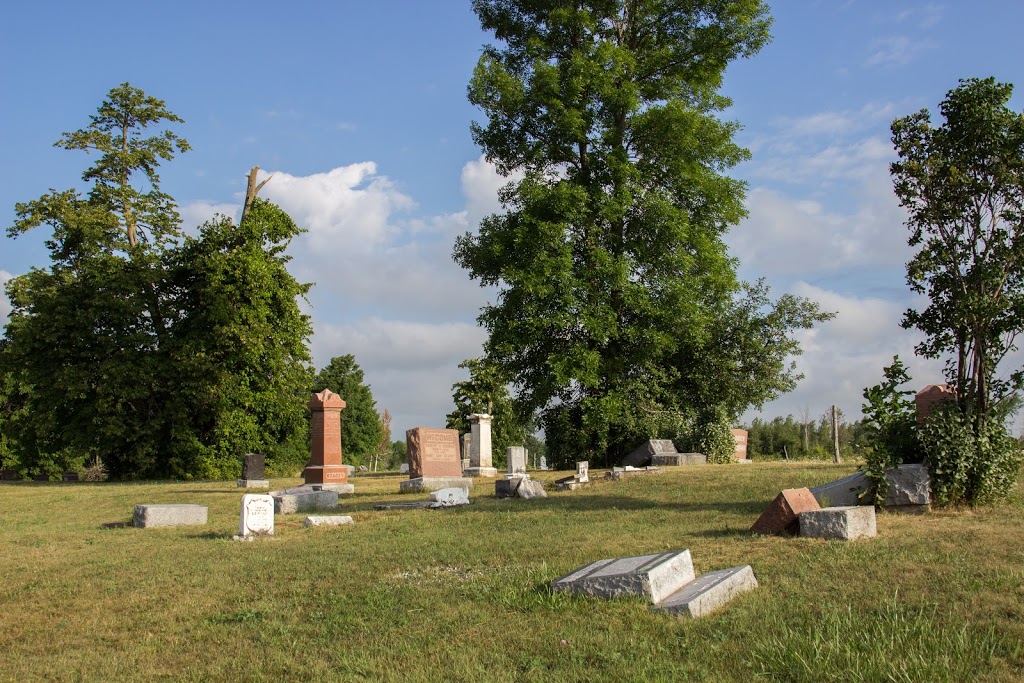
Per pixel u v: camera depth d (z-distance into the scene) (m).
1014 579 7.63
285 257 39.81
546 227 28.69
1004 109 13.50
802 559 9.11
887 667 5.62
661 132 30.05
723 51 31.39
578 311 29.28
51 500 24.00
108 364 34.19
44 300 34.94
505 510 16.50
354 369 70.25
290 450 40.84
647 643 6.46
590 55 30.23
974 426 13.40
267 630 7.81
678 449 32.16
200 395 35.25
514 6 32.59
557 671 6.07
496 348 30.30
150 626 8.20
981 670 5.54
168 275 37.03
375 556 11.22
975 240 13.59
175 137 43.09
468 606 8.06
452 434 26.20
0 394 49.12
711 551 10.02
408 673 6.26
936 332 13.97
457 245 32.59
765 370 36.00
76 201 37.88
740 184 32.06
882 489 12.89
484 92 30.73
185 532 15.05
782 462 28.39
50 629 8.23
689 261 29.81
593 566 8.75
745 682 5.68
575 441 33.91
